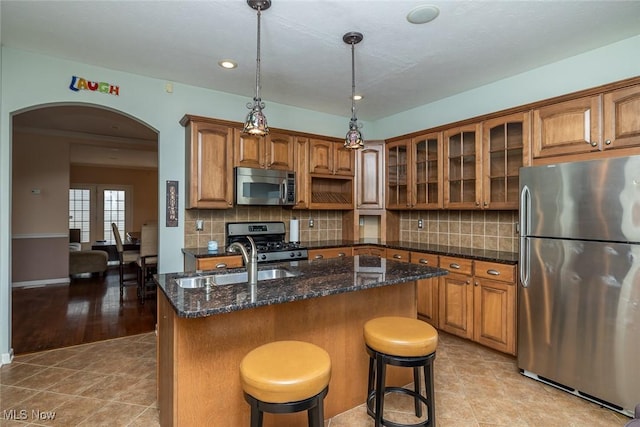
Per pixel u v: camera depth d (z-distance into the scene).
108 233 9.09
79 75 3.01
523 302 2.54
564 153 2.59
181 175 3.54
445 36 2.51
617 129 2.30
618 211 2.05
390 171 4.36
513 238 3.31
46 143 5.60
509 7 2.15
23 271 5.49
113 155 7.35
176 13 2.23
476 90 3.60
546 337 2.40
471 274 3.08
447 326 3.28
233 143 3.52
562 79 2.92
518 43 2.62
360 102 4.09
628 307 2.01
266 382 1.28
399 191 4.24
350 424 1.99
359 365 2.18
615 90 2.31
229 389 1.73
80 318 3.91
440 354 2.97
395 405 2.20
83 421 2.00
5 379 2.49
